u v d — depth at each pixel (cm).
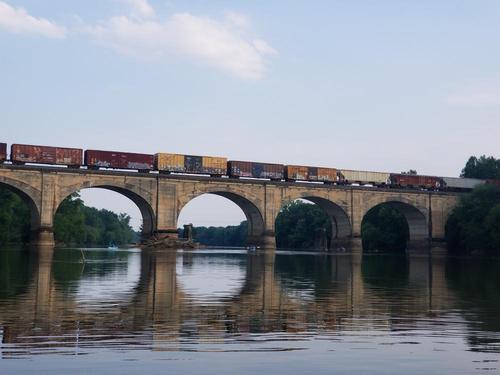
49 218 7888
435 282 3791
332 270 5031
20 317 1933
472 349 1512
